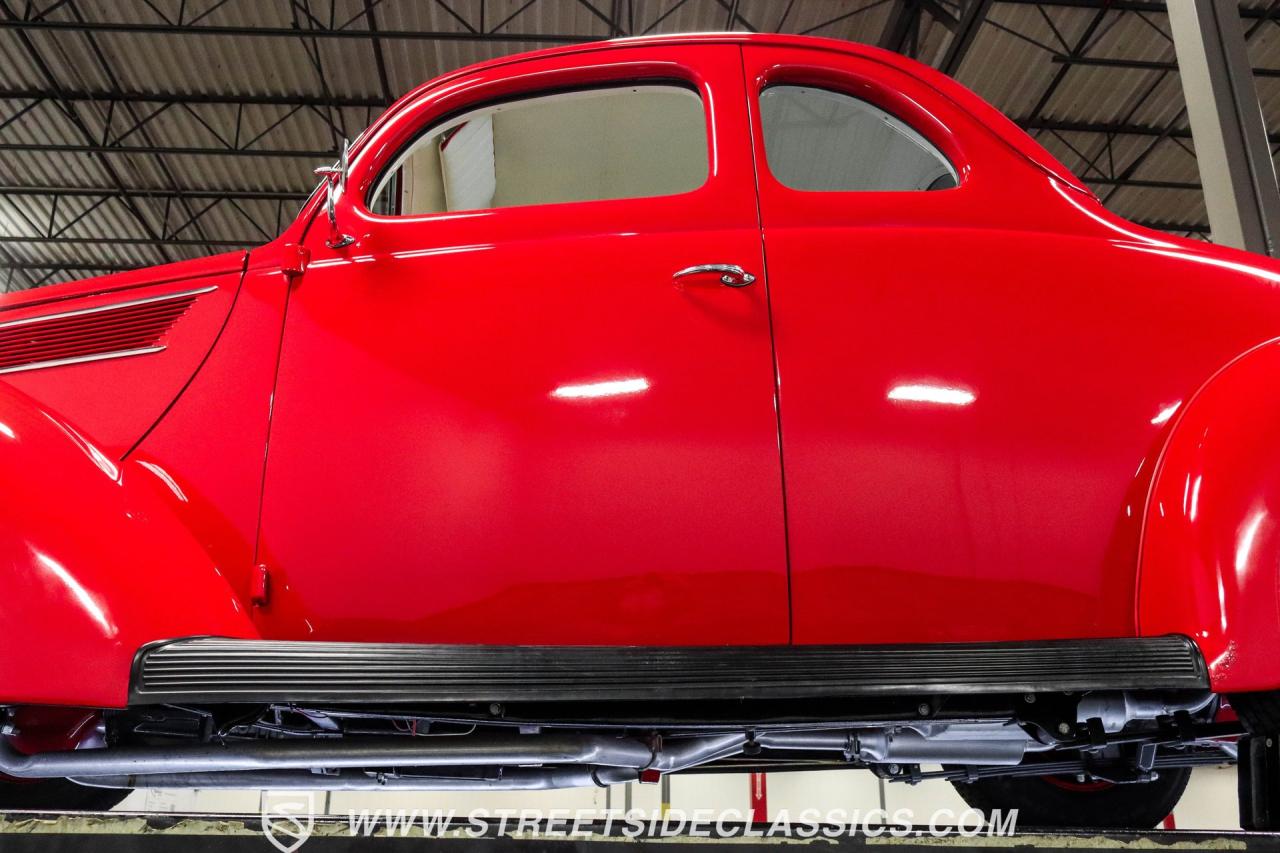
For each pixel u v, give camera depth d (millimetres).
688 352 1432
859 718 1382
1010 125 1669
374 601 1366
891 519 1359
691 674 1264
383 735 1459
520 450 1391
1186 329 1472
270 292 1535
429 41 9180
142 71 9695
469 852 1090
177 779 1498
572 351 1442
